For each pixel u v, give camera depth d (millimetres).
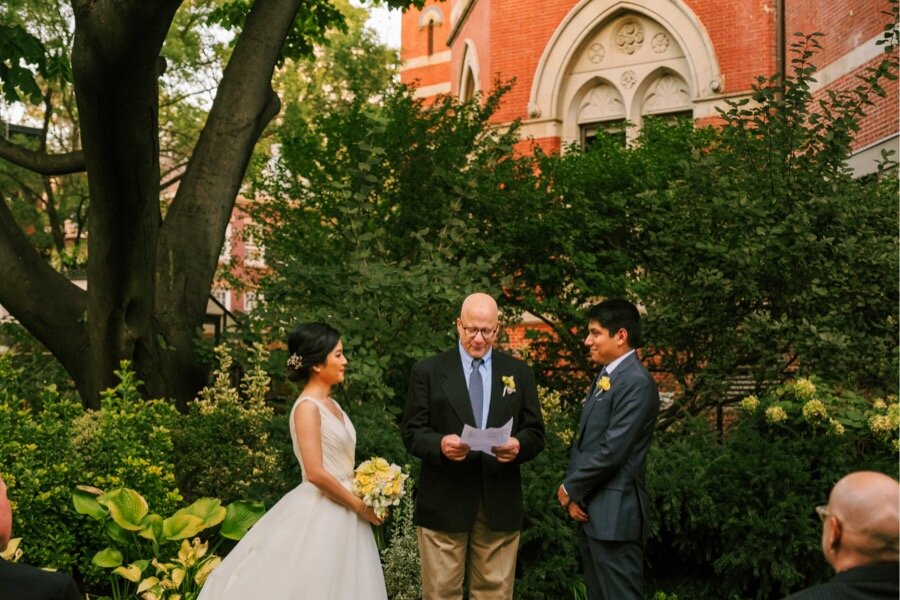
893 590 2160
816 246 7582
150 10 6301
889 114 11258
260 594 4730
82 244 23656
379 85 22641
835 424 6422
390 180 10406
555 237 9758
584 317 9484
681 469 6527
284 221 11188
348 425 5145
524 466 6758
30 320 9047
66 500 6293
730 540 6266
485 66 18594
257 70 9352
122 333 8383
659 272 8789
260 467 6824
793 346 7543
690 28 16297
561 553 6457
